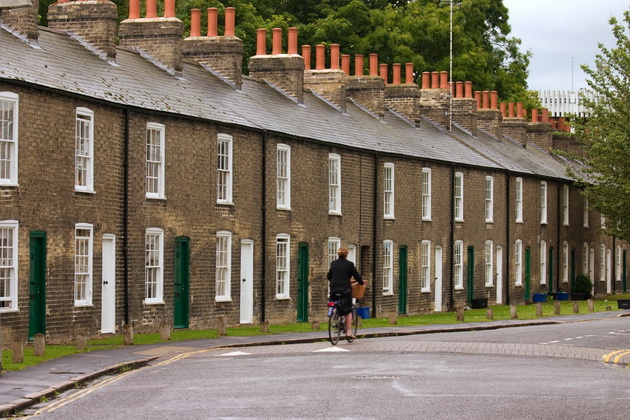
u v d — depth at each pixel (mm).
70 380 33719
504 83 132375
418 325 63906
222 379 34219
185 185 57094
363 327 60750
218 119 59219
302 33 114562
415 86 90625
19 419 27125
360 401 29031
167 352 43406
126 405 28906
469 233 91750
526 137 116688
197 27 69250
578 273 116562
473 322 68250
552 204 109938
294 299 67625
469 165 90625
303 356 41562
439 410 27453
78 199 49250
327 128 72875
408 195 81750
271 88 73938
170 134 55906
